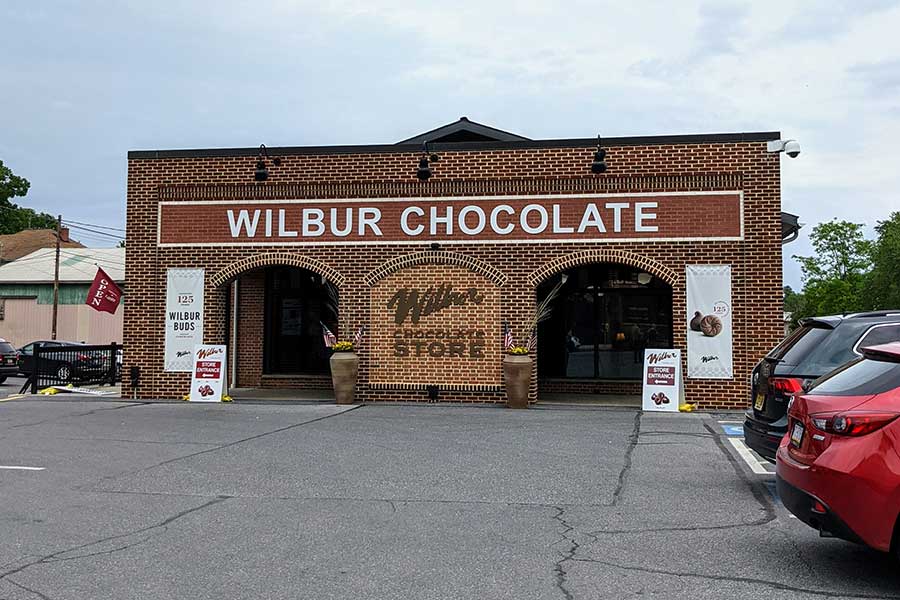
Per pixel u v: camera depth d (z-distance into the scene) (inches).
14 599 218.7
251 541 277.1
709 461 430.6
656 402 653.3
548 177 705.6
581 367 806.5
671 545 273.9
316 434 526.3
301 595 223.1
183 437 513.3
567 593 225.1
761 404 366.6
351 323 729.6
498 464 421.4
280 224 743.1
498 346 708.7
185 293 753.6
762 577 240.2
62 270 1905.8
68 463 423.8
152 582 233.9
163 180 759.7
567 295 813.2
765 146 674.8
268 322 858.8
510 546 271.7
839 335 348.2
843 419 232.1
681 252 684.7
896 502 220.2
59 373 873.5
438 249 718.5
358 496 347.3
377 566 249.1
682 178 685.9
